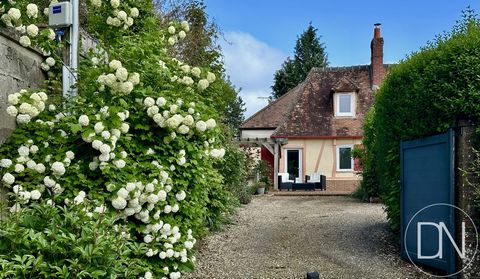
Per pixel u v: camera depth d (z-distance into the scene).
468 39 4.63
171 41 5.38
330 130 19.23
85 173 3.53
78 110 3.61
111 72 3.67
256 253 5.80
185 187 4.12
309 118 19.86
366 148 11.80
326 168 19.11
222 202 7.49
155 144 3.94
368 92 20.27
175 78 4.50
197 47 9.57
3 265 2.39
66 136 3.59
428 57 5.02
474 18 5.11
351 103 19.70
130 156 3.81
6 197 3.42
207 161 4.68
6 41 3.54
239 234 7.11
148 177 3.70
